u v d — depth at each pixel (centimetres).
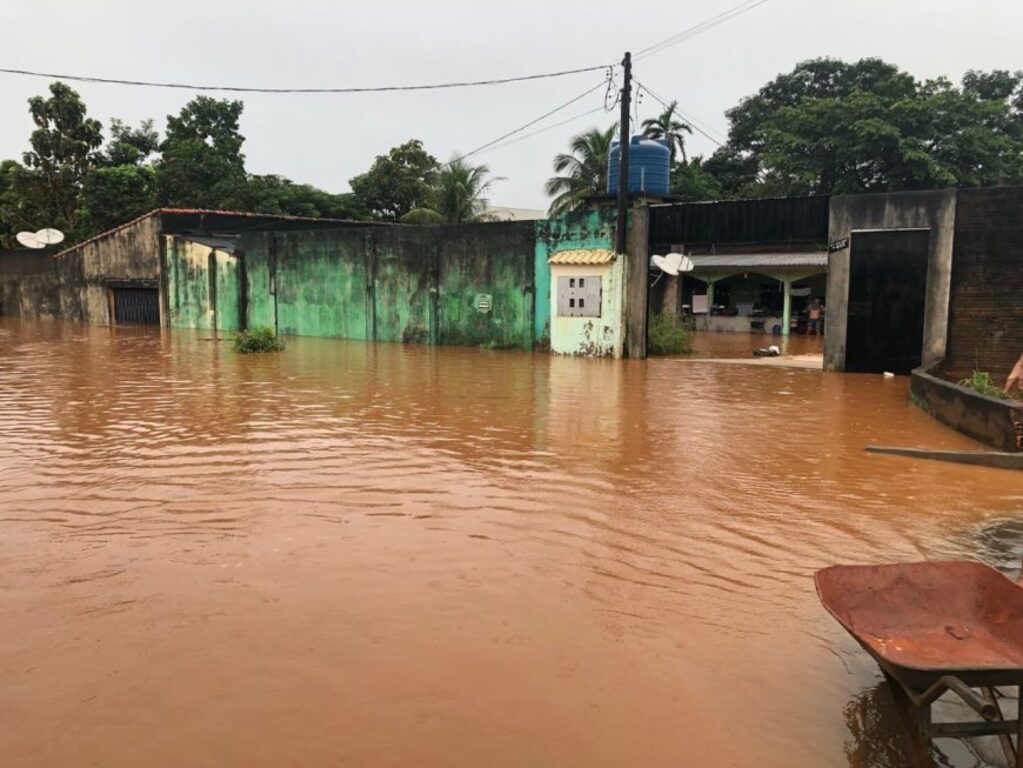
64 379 1413
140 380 1405
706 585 490
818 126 3130
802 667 392
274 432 931
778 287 3198
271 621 429
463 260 2169
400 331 2333
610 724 341
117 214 3909
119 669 378
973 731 305
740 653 405
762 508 654
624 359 1894
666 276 2852
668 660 396
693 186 3700
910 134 2952
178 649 397
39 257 3616
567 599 465
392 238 2322
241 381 1398
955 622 371
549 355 1977
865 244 1592
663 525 605
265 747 320
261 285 2714
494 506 644
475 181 3728
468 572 502
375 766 310
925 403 1141
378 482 711
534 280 2033
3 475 726
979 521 627
